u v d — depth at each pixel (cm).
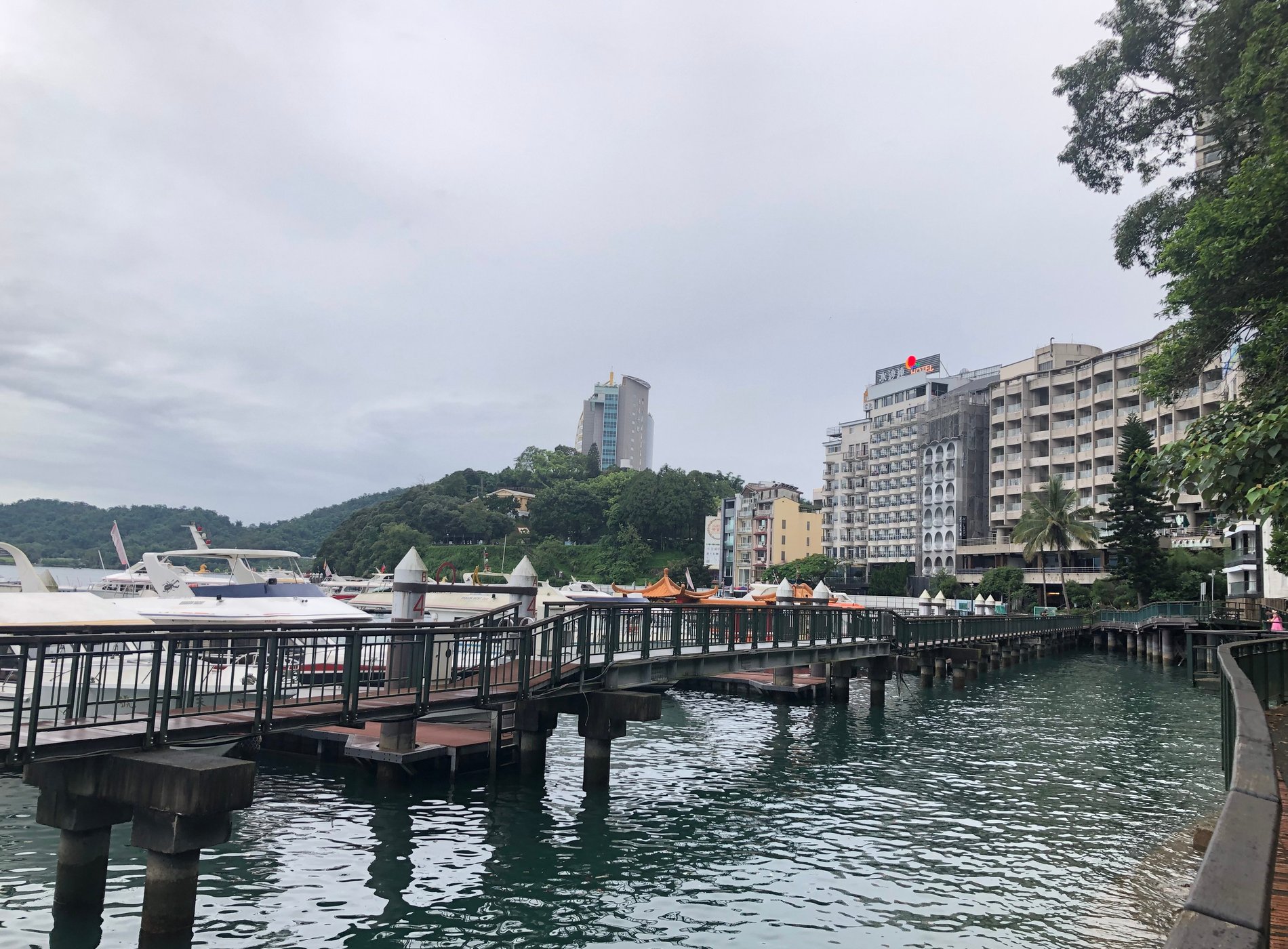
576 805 1669
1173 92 2750
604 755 1759
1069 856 1408
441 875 1257
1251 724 600
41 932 977
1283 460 1090
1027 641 5559
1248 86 2022
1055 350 10131
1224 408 1281
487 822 1530
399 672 1780
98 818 980
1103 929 1103
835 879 1285
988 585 9088
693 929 1086
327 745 1914
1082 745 2478
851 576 12012
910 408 11962
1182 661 5444
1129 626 5950
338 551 14712
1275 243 1892
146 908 919
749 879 1282
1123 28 2706
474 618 1872
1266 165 1875
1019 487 9925
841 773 2062
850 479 12575
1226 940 231
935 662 4375
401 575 1998
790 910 1156
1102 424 9094
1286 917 577
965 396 10931
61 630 1616
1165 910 1174
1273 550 3197
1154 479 1313
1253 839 324
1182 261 2208
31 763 873
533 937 1052
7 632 1530
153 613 2345
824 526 13138
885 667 3200
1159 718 3048
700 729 2670
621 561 12912
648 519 13438
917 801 1780
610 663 1808
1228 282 2052
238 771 923
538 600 4428
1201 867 298
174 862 918
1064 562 9325
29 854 1266
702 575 12375
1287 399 1213
